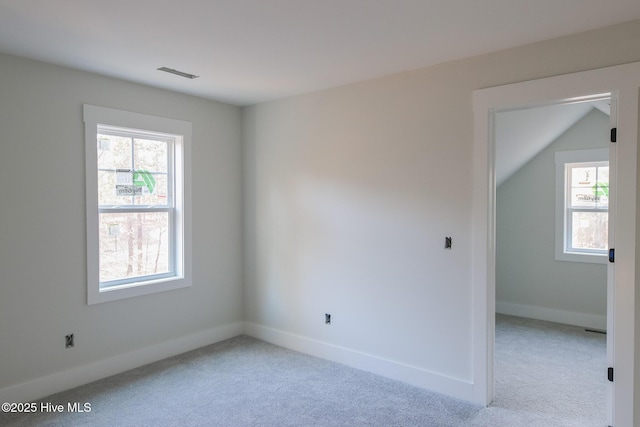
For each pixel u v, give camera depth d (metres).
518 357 3.80
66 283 3.14
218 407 2.85
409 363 3.24
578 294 4.83
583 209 4.86
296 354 3.89
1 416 2.72
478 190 2.86
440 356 3.08
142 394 3.05
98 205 3.34
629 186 2.34
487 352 2.87
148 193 3.75
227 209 4.33
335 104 3.66
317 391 3.10
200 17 2.26
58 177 3.08
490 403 2.90
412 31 2.45
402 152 3.25
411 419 2.68
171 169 3.92
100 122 3.29
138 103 3.55
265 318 4.29
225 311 4.33
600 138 4.66
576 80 2.48
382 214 3.38
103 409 2.82
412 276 3.22
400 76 3.24
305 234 3.91
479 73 2.86
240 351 3.96
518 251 5.24
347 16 2.25
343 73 3.26
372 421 2.66
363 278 3.51
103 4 2.10
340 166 3.64
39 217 2.99
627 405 2.38
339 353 3.67
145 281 3.70
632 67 2.31
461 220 2.96
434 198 3.09
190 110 3.95
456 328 3.00
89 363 3.28
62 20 2.29
